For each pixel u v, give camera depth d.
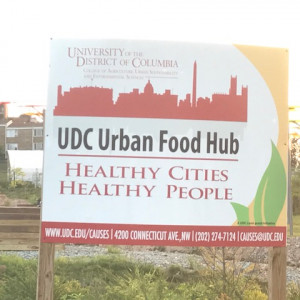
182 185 4.20
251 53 4.28
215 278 6.11
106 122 4.18
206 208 4.22
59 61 4.19
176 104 4.21
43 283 4.19
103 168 4.17
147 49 4.21
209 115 4.23
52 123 4.16
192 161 4.21
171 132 4.20
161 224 4.19
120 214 4.17
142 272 6.25
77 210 4.16
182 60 4.22
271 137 4.29
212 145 4.23
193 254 6.22
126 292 6.08
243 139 4.26
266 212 4.27
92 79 4.19
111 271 6.27
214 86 4.24
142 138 4.19
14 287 6.11
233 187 4.24
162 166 4.20
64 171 4.16
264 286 6.06
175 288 6.10
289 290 6.31
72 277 6.22
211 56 4.24
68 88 4.18
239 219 4.24
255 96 4.28
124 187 4.18
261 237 4.27
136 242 4.18
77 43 4.19
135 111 4.19
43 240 4.15
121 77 4.20
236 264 6.13
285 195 4.29
